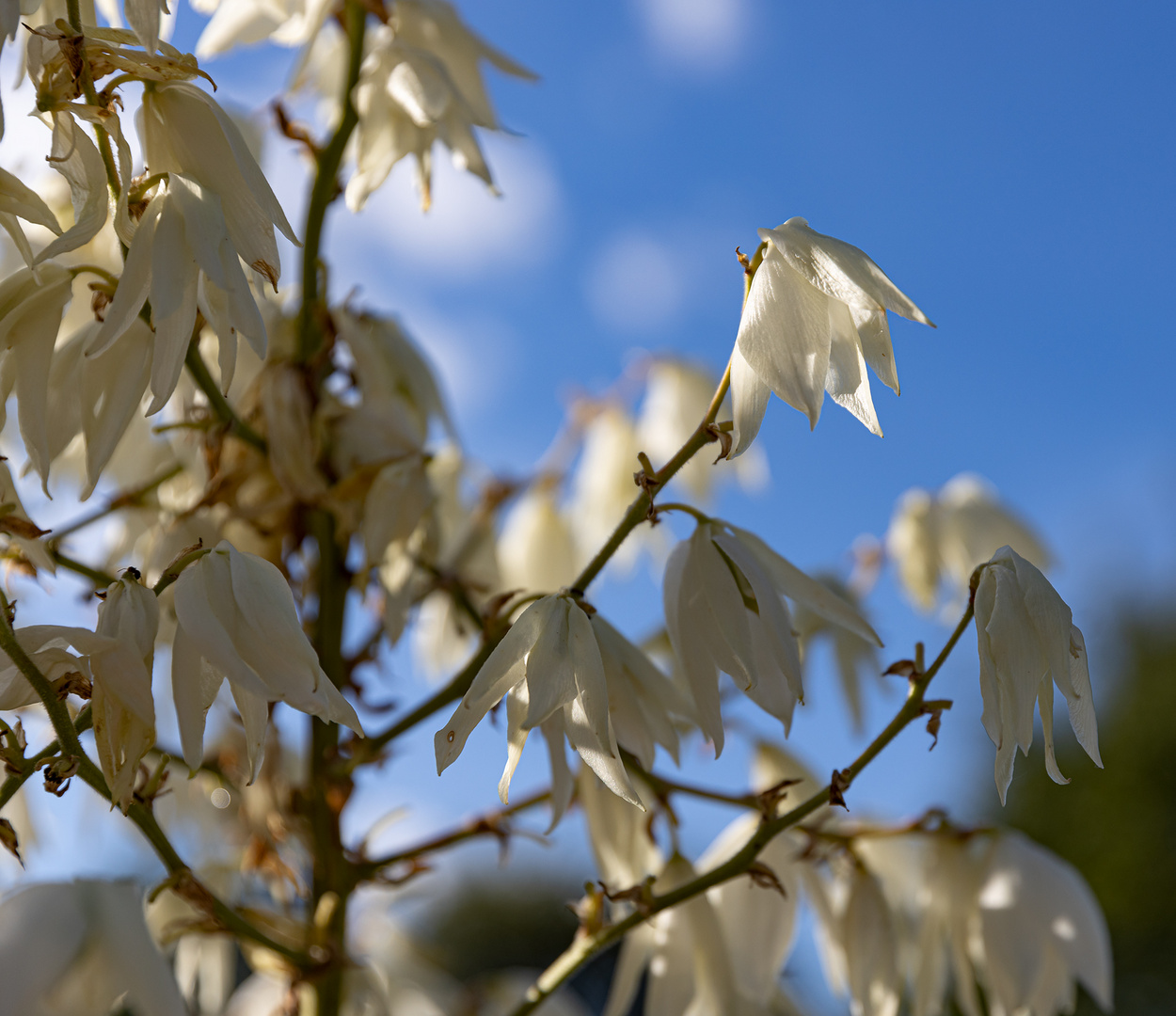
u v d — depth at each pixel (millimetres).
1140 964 3639
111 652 531
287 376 683
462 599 726
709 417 568
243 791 696
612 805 645
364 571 673
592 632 558
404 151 685
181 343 547
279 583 545
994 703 554
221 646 533
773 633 587
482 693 549
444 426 756
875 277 547
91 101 550
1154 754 3875
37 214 570
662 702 604
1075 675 556
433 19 712
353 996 686
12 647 529
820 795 583
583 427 1028
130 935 576
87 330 596
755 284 558
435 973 898
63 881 582
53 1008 566
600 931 612
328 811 672
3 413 579
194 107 557
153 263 546
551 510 994
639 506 577
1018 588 559
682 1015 644
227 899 748
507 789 551
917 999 688
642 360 1055
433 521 708
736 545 595
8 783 540
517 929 3893
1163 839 3727
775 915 670
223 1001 774
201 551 546
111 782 539
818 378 548
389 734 644
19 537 587
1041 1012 667
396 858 668
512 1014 606
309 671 538
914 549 905
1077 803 3865
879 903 672
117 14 625
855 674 773
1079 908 667
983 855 680
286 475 675
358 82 695
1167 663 4086
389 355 746
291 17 708
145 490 700
